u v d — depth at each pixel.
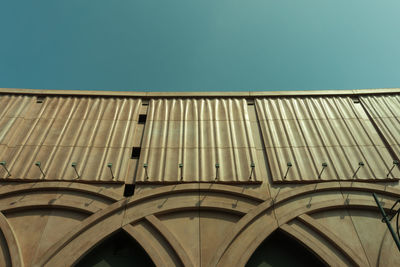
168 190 13.33
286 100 18.50
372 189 13.42
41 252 11.52
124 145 15.70
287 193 13.31
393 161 14.34
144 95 18.75
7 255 11.39
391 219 12.48
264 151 15.55
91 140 15.87
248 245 11.67
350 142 15.63
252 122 17.27
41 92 18.52
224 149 15.49
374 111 17.52
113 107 17.98
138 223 12.41
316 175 14.13
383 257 11.34
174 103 18.39
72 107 17.83
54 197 13.16
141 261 11.95
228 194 13.45
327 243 11.81
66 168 14.33
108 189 13.58
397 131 16.09
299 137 16.06
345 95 18.75
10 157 14.64
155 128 16.70
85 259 11.85
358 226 12.34
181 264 11.11
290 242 12.51
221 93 18.78
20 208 12.74
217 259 11.21
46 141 15.59
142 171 14.28
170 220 12.53
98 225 12.20
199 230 12.19
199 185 13.59
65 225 12.37
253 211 12.59
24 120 16.81
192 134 16.34
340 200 13.07
